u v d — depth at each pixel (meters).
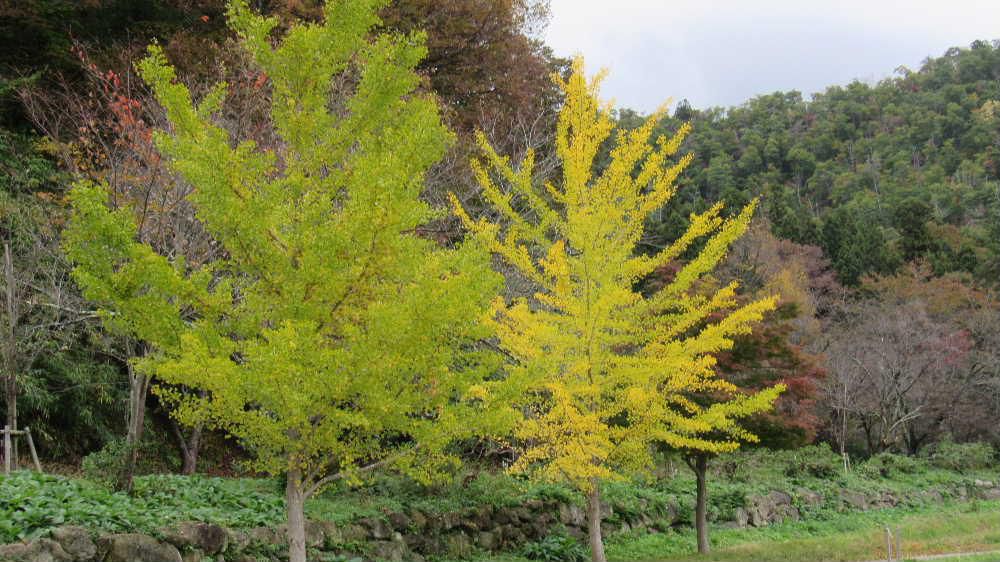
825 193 79.00
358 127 6.86
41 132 14.84
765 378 12.21
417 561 10.40
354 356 5.78
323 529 9.26
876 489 21.80
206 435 15.66
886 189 73.06
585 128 9.63
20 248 10.95
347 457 6.34
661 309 10.20
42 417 12.48
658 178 9.60
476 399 8.07
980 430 31.92
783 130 92.88
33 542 6.36
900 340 28.77
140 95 13.45
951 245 49.53
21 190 12.62
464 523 11.47
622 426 11.26
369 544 9.80
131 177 10.16
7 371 9.77
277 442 6.19
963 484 25.03
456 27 19.89
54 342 11.69
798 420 12.28
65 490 8.03
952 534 14.98
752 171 81.56
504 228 14.09
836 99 105.00
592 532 10.27
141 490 9.12
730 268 30.30
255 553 8.30
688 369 9.55
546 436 9.89
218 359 5.56
